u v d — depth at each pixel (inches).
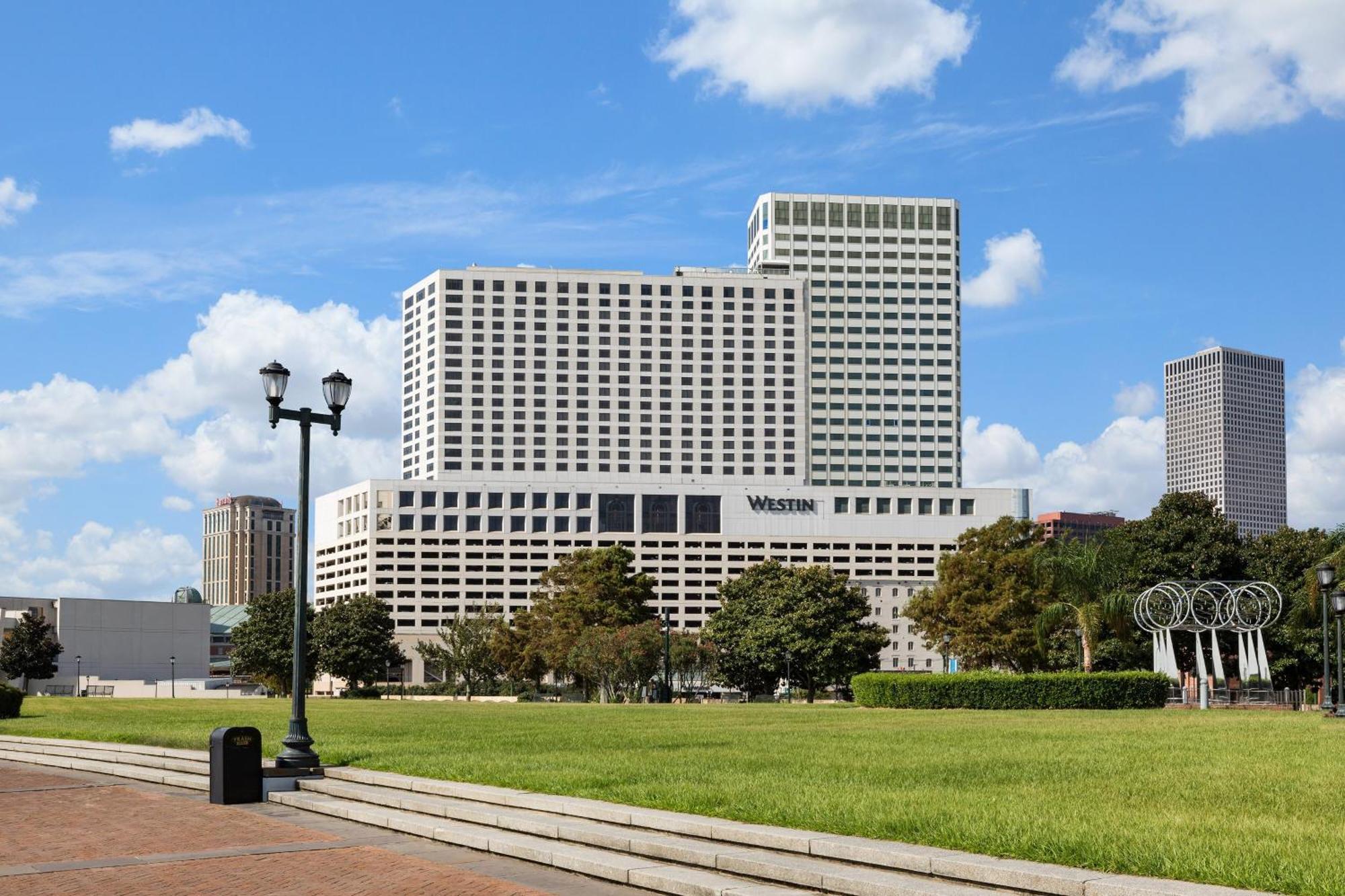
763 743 1163.9
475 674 5142.7
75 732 1402.6
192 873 589.0
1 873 594.6
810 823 599.2
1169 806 652.1
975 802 666.2
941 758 960.9
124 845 681.6
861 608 4013.3
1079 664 3031.5
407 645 7770.7
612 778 807.1
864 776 819.4
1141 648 2982.3
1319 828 565.9
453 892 539.5
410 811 775.7
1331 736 1232.8
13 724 1732.3
